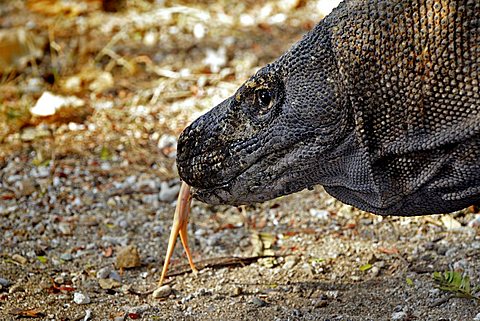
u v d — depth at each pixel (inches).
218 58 630.5
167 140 539.2
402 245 416.5
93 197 485.4
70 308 378.6
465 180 306.5
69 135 552.1
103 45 658.8
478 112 292.7
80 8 711.1
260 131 319.3
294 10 704.4
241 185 327.9
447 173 308.0
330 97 304.8
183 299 382.0
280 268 405.7
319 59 306.2
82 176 507.2
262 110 319.0
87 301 383.6
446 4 290.5
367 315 358.9
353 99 301.3
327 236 433.7
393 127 302.5
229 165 326.3
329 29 306.8
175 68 625.6
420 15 293.6
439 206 320.2
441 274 382.6
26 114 570.9
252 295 382.9
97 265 419.2
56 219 462.6
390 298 370.9
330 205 462.9
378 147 306.5
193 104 580.7
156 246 436.8
